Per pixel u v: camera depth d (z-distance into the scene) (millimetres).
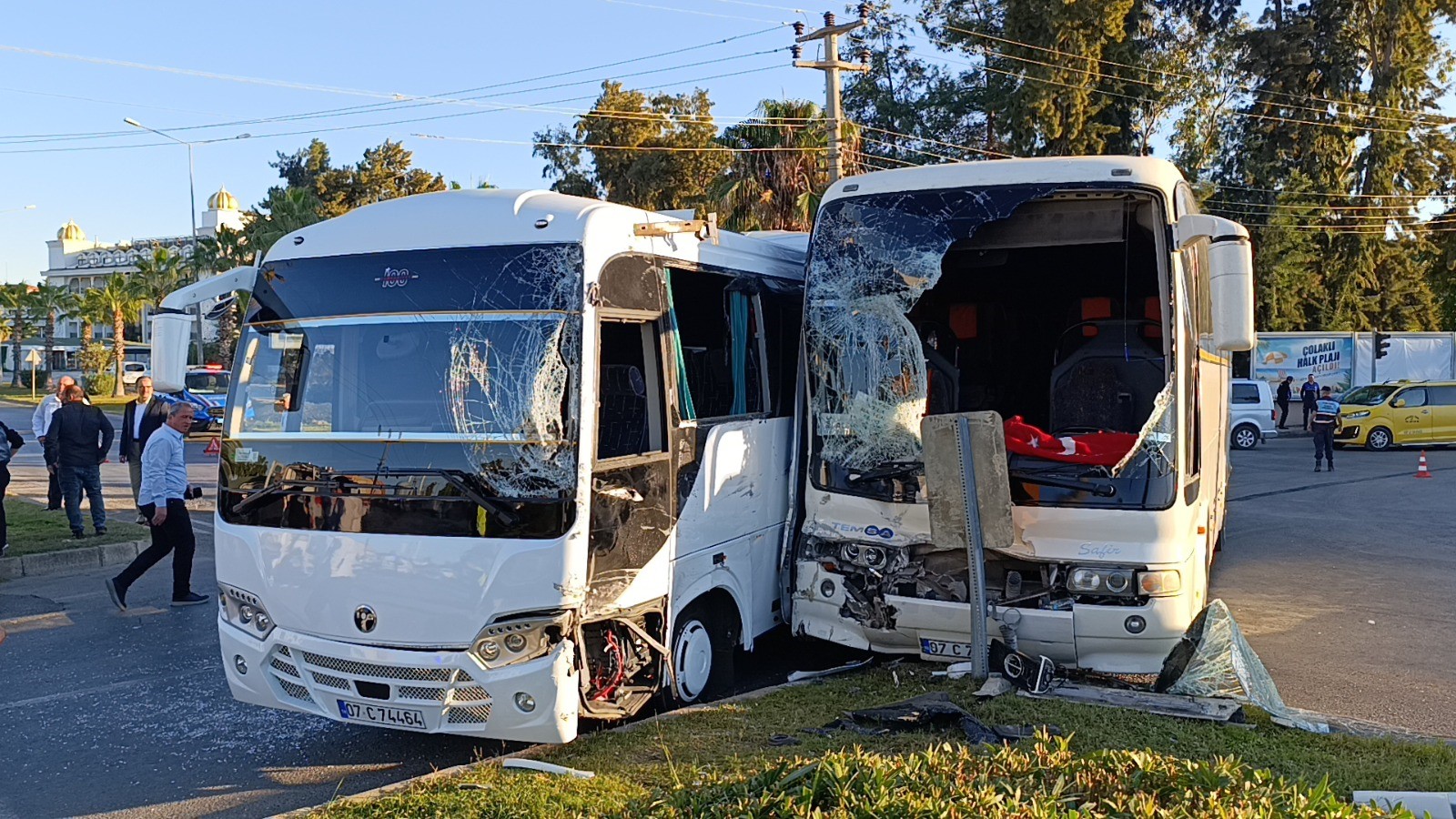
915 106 43531
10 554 11484
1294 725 5664
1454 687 7082
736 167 24422
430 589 5203
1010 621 6195
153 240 88625
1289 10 44781
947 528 5977
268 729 6469
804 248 8781
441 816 4445
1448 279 43344
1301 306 46375
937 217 6645
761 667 7777
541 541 5148
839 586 6754
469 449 5289
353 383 5613
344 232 6012
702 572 6449
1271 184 43438
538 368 5316
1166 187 6289
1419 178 44812
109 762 5934
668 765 5074
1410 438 26828
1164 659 6051
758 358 7512
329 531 5422
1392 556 11969
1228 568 11297
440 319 5535
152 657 8148
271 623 5594
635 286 5895
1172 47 43812
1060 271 7988
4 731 6461
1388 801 4270
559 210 5691
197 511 15742
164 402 14203
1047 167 6520
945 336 8125
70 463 12547
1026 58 38312
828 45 22047
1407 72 43750
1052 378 7133
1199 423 6633
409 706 5262
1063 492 6117
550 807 4492
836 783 3477
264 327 5930
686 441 6289
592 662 5496
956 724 5512
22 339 75500
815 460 6914
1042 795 3369
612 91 42594
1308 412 32094
